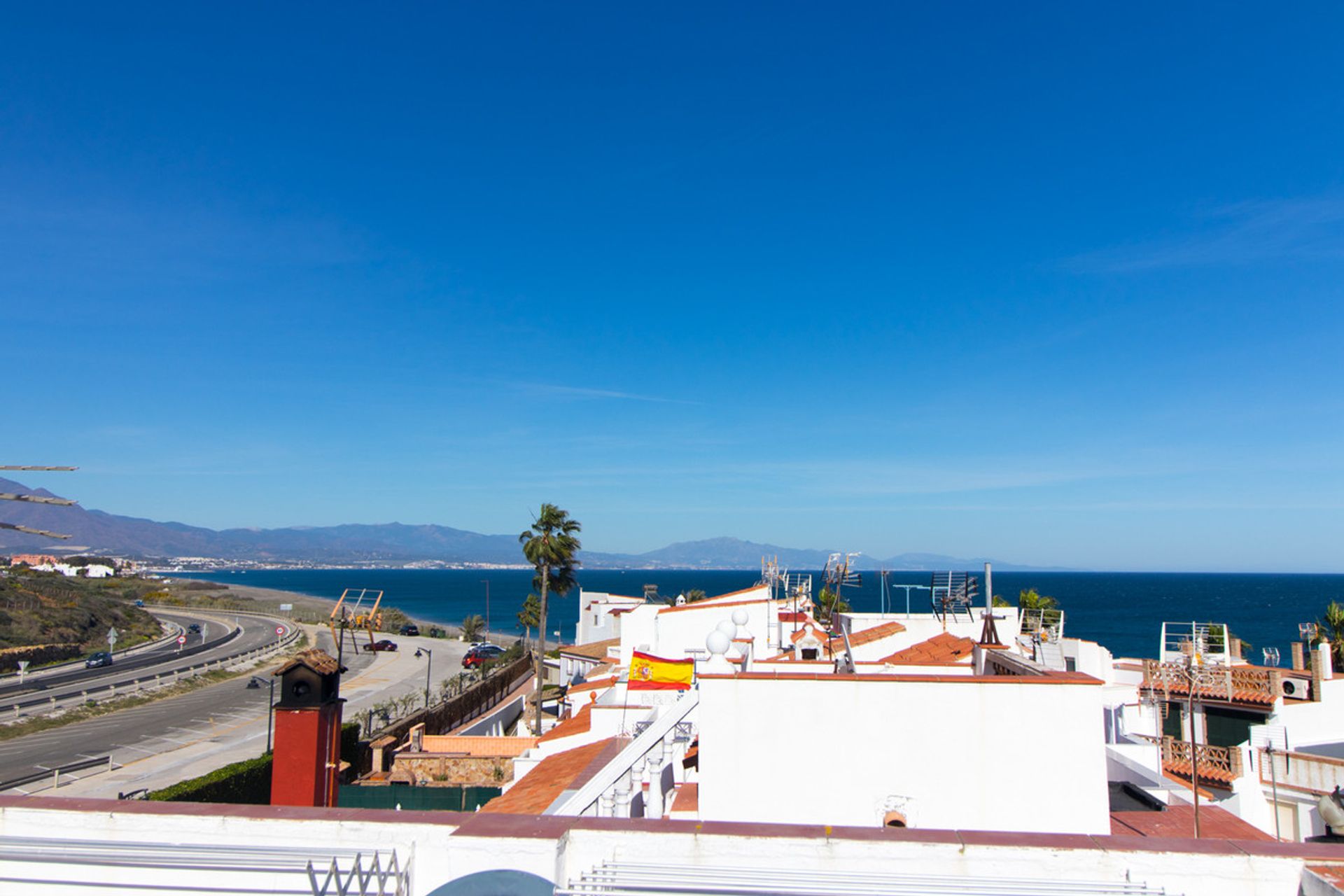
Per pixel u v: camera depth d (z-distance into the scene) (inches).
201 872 250.4
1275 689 1131.3
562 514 2265.0
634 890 234.4
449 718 1688.0
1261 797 778.2
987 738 404.2
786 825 250.4
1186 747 1018.1
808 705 412.2
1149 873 232.8
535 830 245.3
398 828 248.1
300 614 5674.2
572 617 7672.2
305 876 246.1
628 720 734.5
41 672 2723.9
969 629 1209.4
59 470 487.8
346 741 1219.2
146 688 2413.9
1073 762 401.4
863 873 236.7
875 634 1187.3
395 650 3705.7
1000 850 235.8
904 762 404.8
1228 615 6988.2
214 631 4328.3
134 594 6407.5
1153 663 1243.8
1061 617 1491.1
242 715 2044.8
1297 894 229.3
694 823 251.1
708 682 417.1
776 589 1407.5
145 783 1395.2
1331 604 1536.7
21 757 1577.3
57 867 253.6
